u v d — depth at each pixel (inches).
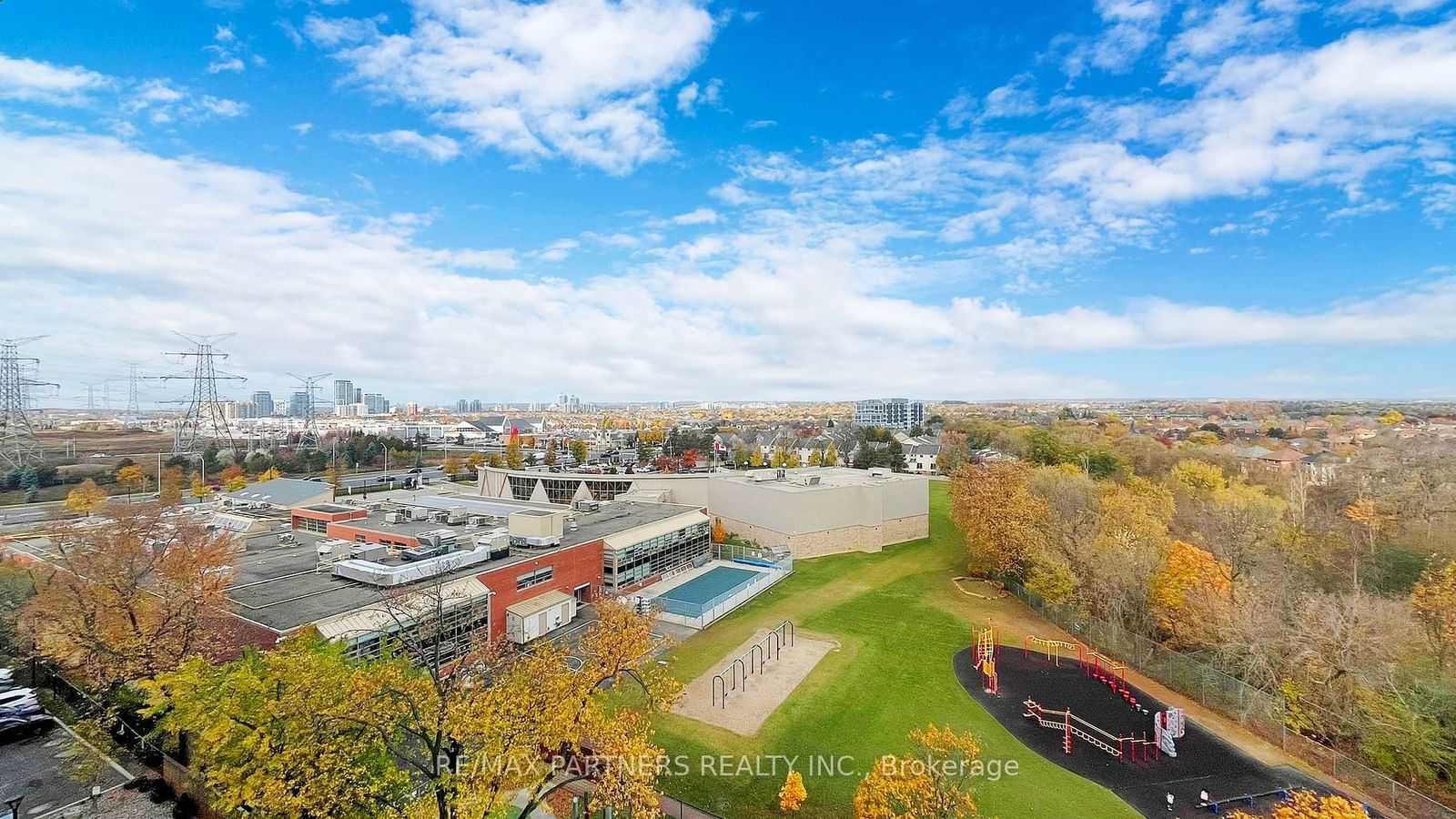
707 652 1722.4
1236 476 3435.0
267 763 769.6
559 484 3545.8
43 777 1087.0
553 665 898.1
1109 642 1770.4
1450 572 1593.3
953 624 1983.3
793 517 2795.3
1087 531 2155.5
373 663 941.8
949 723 1360.7
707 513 3321.9
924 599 2242.9
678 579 2406.5
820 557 2847.0
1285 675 1419.8
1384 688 1273.4
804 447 6983.3
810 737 1277.1
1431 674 1295.5
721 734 1282.0
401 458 6624.0
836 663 1654.8
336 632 1290.6
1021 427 6427.2
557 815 1012.5
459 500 3093.0
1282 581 1750.7
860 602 2208.4
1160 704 1467.8
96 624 1256.2
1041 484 2603.3
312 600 1462.8
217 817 928.9
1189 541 2247.8
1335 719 1311.5
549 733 785.6
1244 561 1924.2
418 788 914.1
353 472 5713.6
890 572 2588.6
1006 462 3065.9
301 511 2554.1
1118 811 1067.3
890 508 3075.8
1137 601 1859.0
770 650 1743.4
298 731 776.9
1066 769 1192.8
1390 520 2242.9
